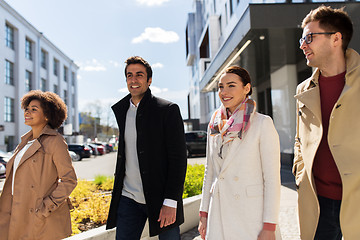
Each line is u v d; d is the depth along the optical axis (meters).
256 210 1.79
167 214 2.08
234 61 11.11
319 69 1.92
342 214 1.65
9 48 31.94
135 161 2.33
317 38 1.80
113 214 2.36
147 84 2.39
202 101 32.31
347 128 1.67
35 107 2.41
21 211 2.21
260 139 1.86
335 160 1.69
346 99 1.68
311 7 7.75
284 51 10.00
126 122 2.41
